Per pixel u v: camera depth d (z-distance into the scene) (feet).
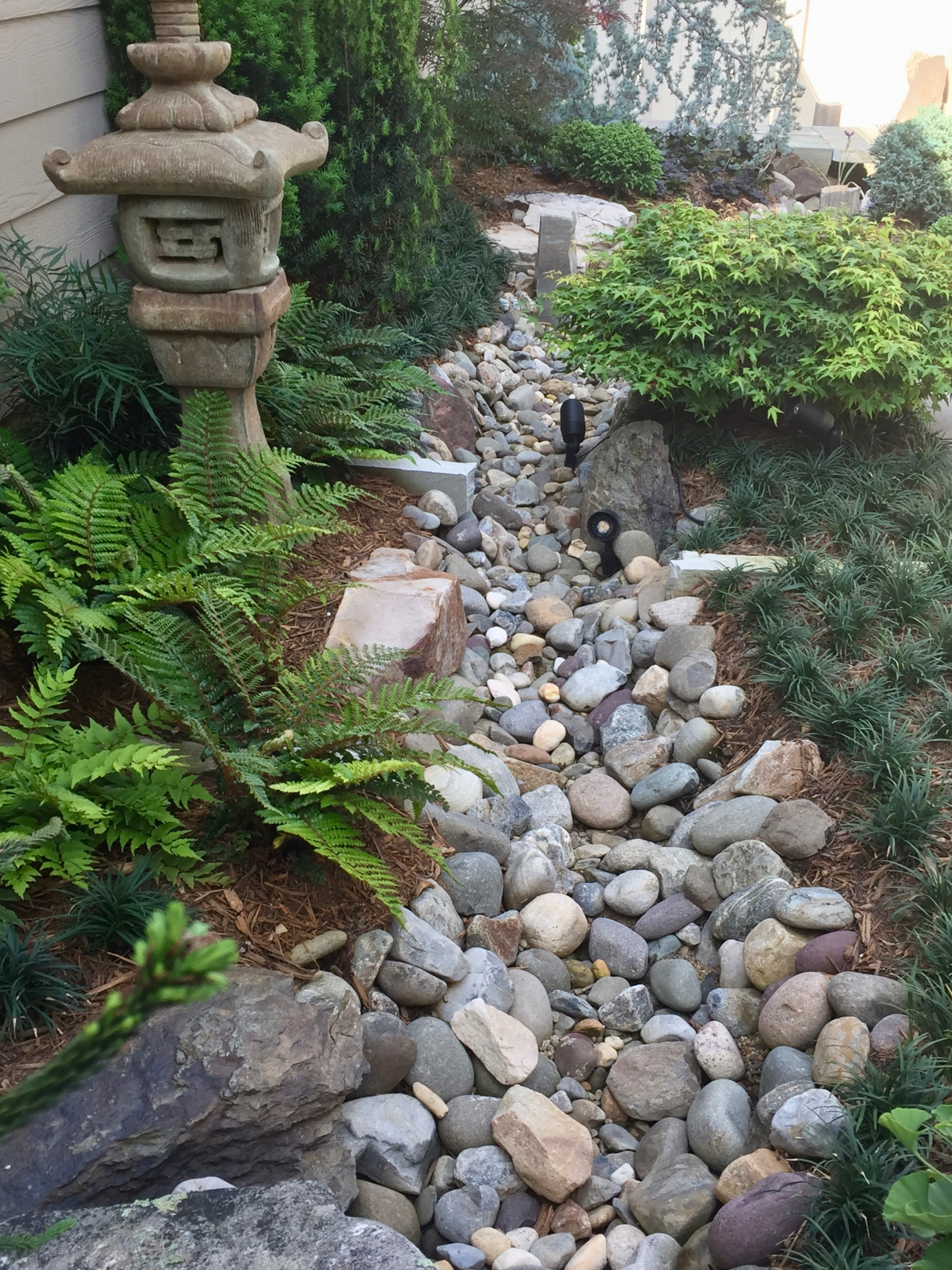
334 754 10.01
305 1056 7.81
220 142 10.98
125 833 8.93
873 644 13.08
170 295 11.94
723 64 41.39
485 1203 8.50
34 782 8.60
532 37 27.81
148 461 13.39
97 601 10.94
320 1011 8.21
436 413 19.02
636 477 17.01
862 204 34.47
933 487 16.17
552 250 24.57
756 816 11.38
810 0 40.09
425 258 20.68
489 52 27.14
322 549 14.70
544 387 22.31
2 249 14.55
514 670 15.03
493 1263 8.01
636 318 17.49
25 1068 7.49
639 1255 7.99
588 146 30.78
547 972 10.58
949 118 33.68
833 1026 8.85
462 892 10.71
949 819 10.55
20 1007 7.67
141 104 11.21
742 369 16.88
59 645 9.63
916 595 13.26
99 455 12.82
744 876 10.86
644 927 11.18
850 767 11.53
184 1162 7.38
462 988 9.71
